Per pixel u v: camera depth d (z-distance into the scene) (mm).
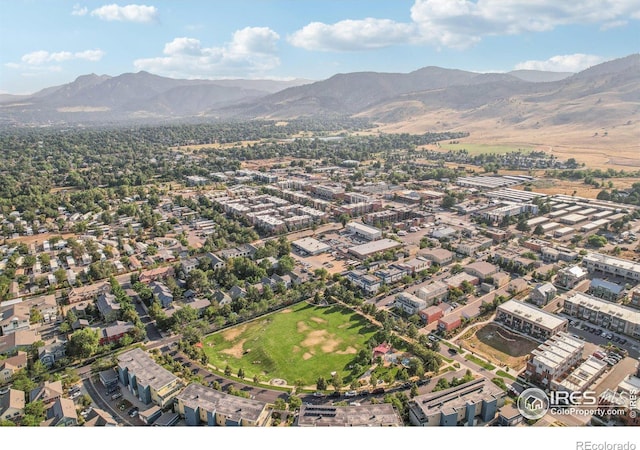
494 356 199000
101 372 185500
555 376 177250
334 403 169750
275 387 181500
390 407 155625
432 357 189000
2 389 181000
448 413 152750
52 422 154375
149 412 160625
